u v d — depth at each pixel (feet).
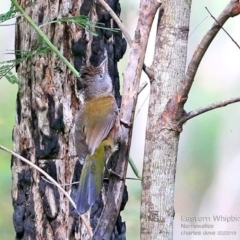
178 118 23.43
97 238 23.38
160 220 23.59
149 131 24.02
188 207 78.89
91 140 26.30
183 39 24.63
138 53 23.57
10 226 54.85
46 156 29.73
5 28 74.23
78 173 29.50
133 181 57.16
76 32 29.71
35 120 29.94
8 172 55.52
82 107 28.17
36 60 29.71
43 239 29.81
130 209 53.11
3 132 56.65
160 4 23.52
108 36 30.58
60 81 29.58
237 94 83.92
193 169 80.07
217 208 78.43
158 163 23.63
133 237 51.55
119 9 31.24
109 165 28.25
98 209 29.45
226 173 79.71
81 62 29.86
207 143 80.74
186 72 22.85
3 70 29.19
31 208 30.04
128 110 24.11
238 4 21.45
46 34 29.84
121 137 24.32
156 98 24.22
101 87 28.43
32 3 29.73
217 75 85.15
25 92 30.27
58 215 29.55
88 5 29.91
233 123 80.74
